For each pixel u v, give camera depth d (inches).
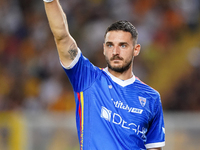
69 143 987.3
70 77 425.7
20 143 991.6
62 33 400.5
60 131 992.9
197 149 937.5
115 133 403.2
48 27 1633.9
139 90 435.8
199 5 1588.3
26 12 1721.2
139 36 1462.8
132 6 1584.6
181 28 1533.0
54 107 1358.3
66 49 410.6
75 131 992.2
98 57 1460.4
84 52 1491.1
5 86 1472.7
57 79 1425.9
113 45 420.5
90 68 430.0
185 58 1443.2
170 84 1384.1
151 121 448.8
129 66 434.9
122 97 422.0
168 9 1560.0
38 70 1482.5
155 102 442.6
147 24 1519.4
